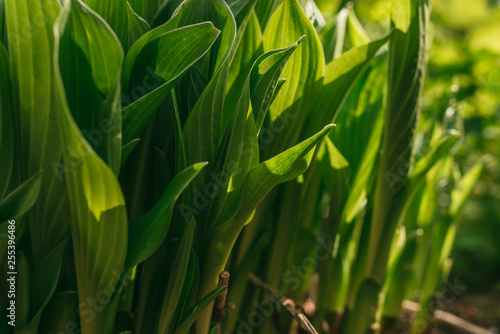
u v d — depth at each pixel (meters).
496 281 1.69
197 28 0.48
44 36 0.47
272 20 0.56
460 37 1.59
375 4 1.16
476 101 1.45
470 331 0.97
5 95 0.48
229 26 0.51
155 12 0.57
